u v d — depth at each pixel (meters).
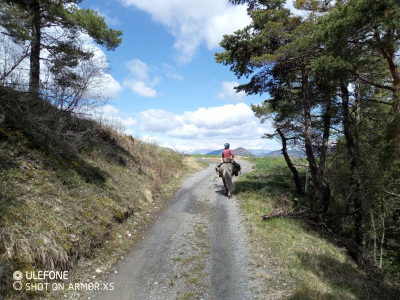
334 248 8.28
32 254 4.09
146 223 8.08
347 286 5.91
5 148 5.68
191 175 17.31
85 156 8.91
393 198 10.34
